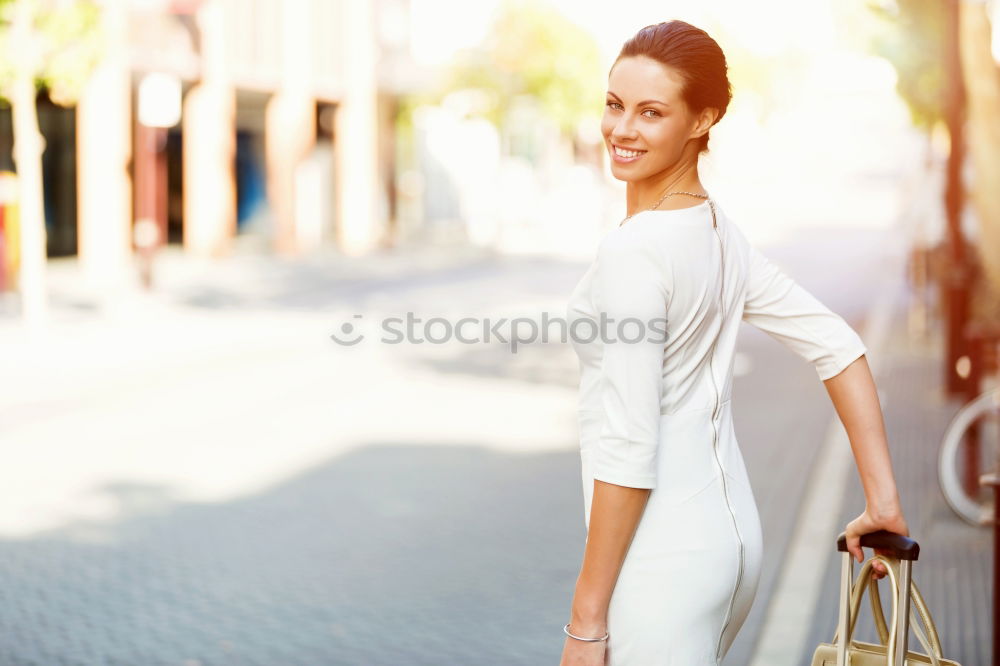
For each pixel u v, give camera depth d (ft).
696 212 9.00
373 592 23.86
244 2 111.34
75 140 105.19
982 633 21.07
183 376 50.70
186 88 108.06
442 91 145.89
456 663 20.22
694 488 8.95
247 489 32.19
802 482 32.48
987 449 28.84
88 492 31.73
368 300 80.18
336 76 126.72
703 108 8.95
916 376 49.49
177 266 100.63
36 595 23.63
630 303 8.61
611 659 8.96
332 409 43.91
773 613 22.24
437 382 49.90
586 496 9.27
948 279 46.16
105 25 64.95
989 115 49.60
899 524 9.33
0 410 42.88
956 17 52.80
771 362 55.11
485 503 30.86
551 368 53.78
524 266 110.01
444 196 165.37
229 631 21.71
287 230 118.62
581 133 170.19
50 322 65.21
